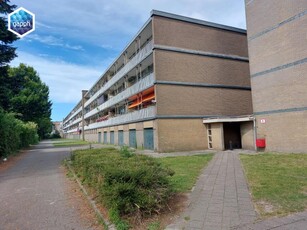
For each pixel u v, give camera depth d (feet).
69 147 101.09
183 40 69.05
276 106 51.49
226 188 23.65
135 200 15.85
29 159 56.54
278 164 35.27
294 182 23.99
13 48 67.41
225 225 15.05
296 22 47.73
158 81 64.28
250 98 77.25
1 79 69.41
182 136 65.77
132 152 29.12
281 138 50.26
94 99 164.66
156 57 64.90
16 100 134.72
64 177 32.48
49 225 15.98
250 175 28.66
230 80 74.74
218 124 64.90
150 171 17.98
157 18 66.39
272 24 52.70
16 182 30.25
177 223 15.55
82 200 21.31
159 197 16.88
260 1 55.77
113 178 16.98
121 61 106.11
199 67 70.33
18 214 18.22
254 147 58.08
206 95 70.44
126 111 104.06
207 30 73.05
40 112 153.79
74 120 292.20
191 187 24.23
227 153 54.49
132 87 84.43
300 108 46.60
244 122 62.34
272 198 19.53
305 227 14.19
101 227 15.34
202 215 16.81
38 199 22.15
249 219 15.80
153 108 66.03
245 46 78.69
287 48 49.34
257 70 56.34
